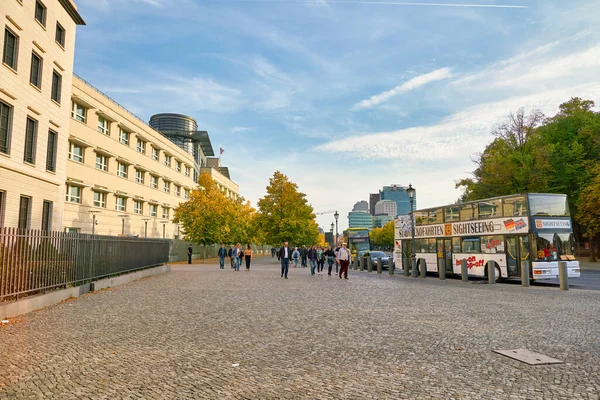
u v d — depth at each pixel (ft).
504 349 22.16
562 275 55.21
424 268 80.59
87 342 23.66
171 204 195.00
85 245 50.31
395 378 17.42
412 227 84.48
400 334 26.05
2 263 32.71
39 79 76.79
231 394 15.49
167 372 18.12
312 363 19.62
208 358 20.43
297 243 172.55
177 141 285.02
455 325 29.09
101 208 133.49
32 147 75.00
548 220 62.54
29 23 72.23
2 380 16.96
